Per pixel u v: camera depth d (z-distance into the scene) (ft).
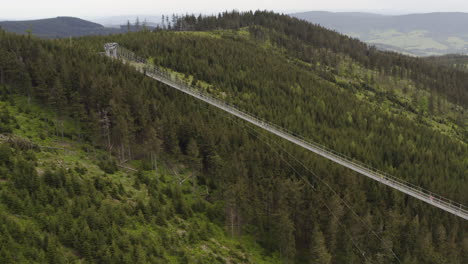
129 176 208.54
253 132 285.64
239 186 197.57
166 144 243.60
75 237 128.16
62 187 151.74
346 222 196.65
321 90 477.77
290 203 200.13
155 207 178.70
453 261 186.50
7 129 195.31
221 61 468.34
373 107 504.02
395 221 197.47
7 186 141.49
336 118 386.93
